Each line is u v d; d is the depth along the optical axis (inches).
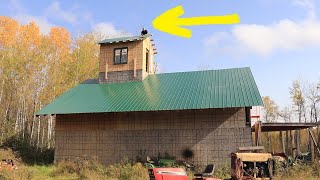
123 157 900.6
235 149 815.1
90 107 919.7
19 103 1715.1
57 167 847.7
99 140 935.0
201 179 482.0
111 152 916.0
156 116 898.7
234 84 925.2
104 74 1141.1
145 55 1146.7
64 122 979.3
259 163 540.1
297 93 2300.7
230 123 834.2
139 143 897.5
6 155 975.0
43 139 1770.4
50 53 1761.8
